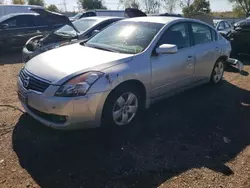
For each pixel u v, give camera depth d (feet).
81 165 10.03
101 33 15.92
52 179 9.25
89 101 10.70
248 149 11.48
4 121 13.05
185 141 11.99
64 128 10.85
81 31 24.23
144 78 12.67
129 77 11.91
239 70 21.67
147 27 14.69
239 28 30.42
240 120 14.34
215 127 13.43
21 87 11.85
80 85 10.58
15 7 44.93
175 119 14.11
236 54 31.48
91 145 11.33
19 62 27.91
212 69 18.49
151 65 13.03
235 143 11.96
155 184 9.16
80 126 11.06
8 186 8.86
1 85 18.97
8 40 31.96
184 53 15.17
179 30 15.35
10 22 32.12
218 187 9.07
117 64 11.83
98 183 9.13
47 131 12.23
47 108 10.66
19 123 12.89
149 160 10.50
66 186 8.95
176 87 15.24
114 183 9.16
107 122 11.78
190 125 13.52
